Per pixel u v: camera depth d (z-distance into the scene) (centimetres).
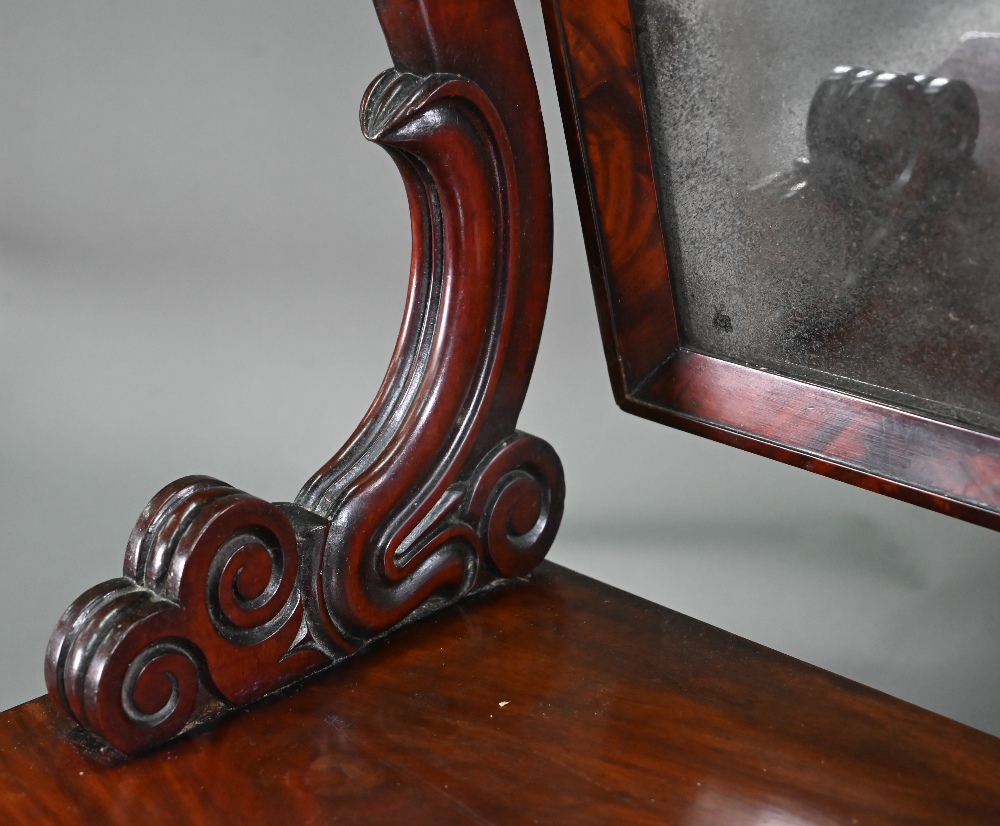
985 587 165
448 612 111
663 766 90
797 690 100
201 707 94
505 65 101
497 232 104
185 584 89
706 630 109
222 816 85
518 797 87
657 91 107
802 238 104
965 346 98
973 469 99
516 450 111
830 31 94
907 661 151
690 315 116
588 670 102
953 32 88
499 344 107
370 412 106
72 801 86
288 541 95
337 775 89
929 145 93
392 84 96
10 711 95
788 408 110
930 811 87
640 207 111
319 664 101
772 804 87
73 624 88
